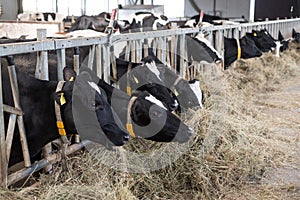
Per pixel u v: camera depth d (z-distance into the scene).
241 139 4.04
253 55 7.28
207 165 3.37
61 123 2.76
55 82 2.88
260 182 3.54
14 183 2.79
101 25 8.02
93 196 2.66
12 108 2.68
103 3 15.54
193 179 3.27
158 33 4.75
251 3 13.36
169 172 3.28
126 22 8.95
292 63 9.71
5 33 6.64
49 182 2.80
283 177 3.66
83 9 14.96
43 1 13.88
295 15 19.31
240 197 3.26
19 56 3.58
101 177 2.98
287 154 4.16
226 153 3.68
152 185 3.15
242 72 7.67
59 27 6.42
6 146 2.70
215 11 15.17
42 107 2.82
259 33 8.30
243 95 6.41
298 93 7.13
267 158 3.96
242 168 3.63
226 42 7.11
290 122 5.36
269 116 5.59
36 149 2.92
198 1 15.66
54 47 3.10
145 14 9.02
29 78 2.88
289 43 12.20
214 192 3.29
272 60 9.02
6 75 2.85
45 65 3.09
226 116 4.32
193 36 6.13
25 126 2.82
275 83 7.93
